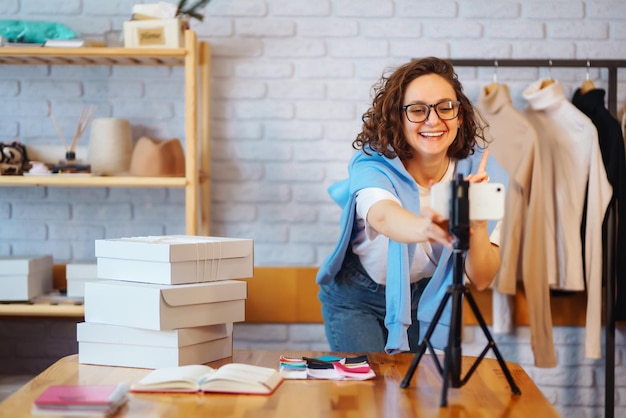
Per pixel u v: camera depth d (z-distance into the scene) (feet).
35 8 11.29
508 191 10.64
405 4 11.34
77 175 9.97
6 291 10.02
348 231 7.50
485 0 11.36
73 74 11.35
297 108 11.40
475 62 11.12
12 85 11.34
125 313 6.10
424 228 5.55
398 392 5.54
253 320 11.38
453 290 5.35
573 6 11.39
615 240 10.68
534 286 10.62
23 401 5.27
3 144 10.42
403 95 7.15
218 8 11.34
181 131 11.42
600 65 11.09
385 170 7.16
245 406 5.15
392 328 7.16
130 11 11.33
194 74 9.95
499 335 11.45
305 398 5.35
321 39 11.35
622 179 10.66
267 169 11.44
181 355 6.09
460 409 5.14
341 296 8.31
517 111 10.75
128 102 11.40
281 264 11.49
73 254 11.48
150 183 9.96
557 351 11.53
